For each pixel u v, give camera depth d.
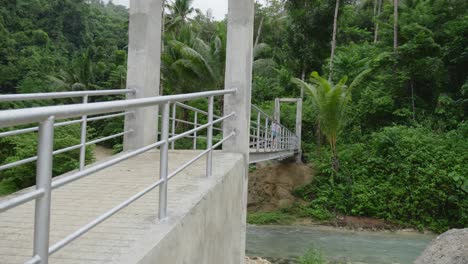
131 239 2.31
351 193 15.58
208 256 3.30
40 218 1.37
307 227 14.30
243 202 5.61
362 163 16.81
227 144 5.85
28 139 10.56
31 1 41.78
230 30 5.93
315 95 16.19
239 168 5.17
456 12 20.12
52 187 1.43
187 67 17.73
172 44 17.58
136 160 5.21
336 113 15.80
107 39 41.28
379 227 14.19
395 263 9.91
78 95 4.46
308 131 21.98
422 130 17.22
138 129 5.97
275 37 30.83
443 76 18.64
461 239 8.40
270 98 26.41
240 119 5.83
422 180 14.68
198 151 6.11
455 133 16.73
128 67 6.01
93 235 2.40
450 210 14.28
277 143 13.84
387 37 21.55
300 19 25.22
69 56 40.41
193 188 3.41
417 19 20.06
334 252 10.91
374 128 19.75
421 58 18.36
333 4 24.42
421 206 14.52
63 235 2.50
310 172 17.58
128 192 3.59
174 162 5.08
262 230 13.76
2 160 11.43
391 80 19.52
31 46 35.84
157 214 2.79
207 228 3.29
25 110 1.26
